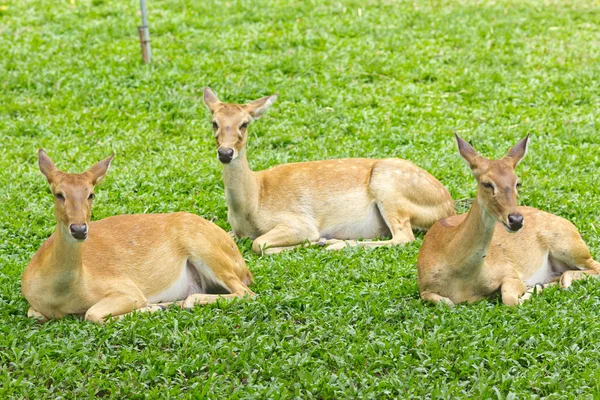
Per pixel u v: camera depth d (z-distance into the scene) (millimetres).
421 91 18672
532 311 9469
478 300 10102
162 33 22219
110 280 9742
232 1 24656
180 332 9164
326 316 9523
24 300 10125
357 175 13078
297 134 16469
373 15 23422
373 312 9570
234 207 12711
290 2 24547
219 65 19844
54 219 13086
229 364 8625
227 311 9742
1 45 21422
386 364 8547
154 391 8094
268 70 19672
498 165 9281
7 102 18188
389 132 16438
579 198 13453
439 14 23438
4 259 11531
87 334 9070
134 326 9141
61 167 15180
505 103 18125
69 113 17625
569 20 23172
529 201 13328
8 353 8797
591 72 19406
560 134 16328
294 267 11234
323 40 21375
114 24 22734
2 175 14711
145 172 14797
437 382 8195
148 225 10336
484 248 9609
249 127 16703
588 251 10867
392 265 11289
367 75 19422
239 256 10703
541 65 19953
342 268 11148
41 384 8320
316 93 18234
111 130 16859
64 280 9297
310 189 13000
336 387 8164
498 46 21203
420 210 12875
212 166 15156
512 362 8539
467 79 19031
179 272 10305
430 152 15523
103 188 14297
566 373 8383
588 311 9594
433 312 9609
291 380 8258
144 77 19141
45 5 24719
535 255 10672
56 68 19797
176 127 16984
